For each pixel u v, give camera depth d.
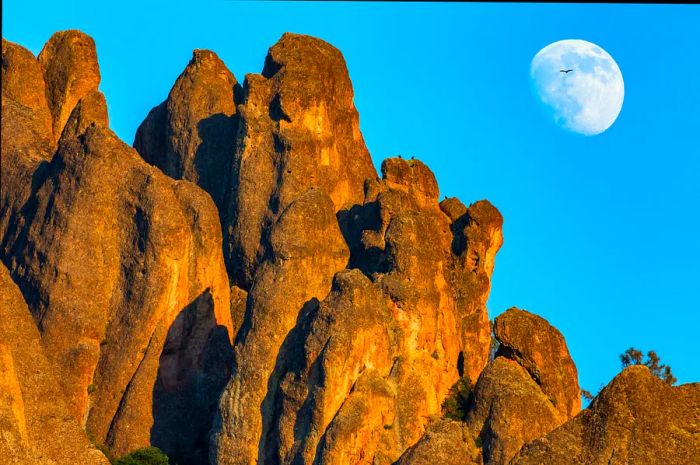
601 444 195.00
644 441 194.25
